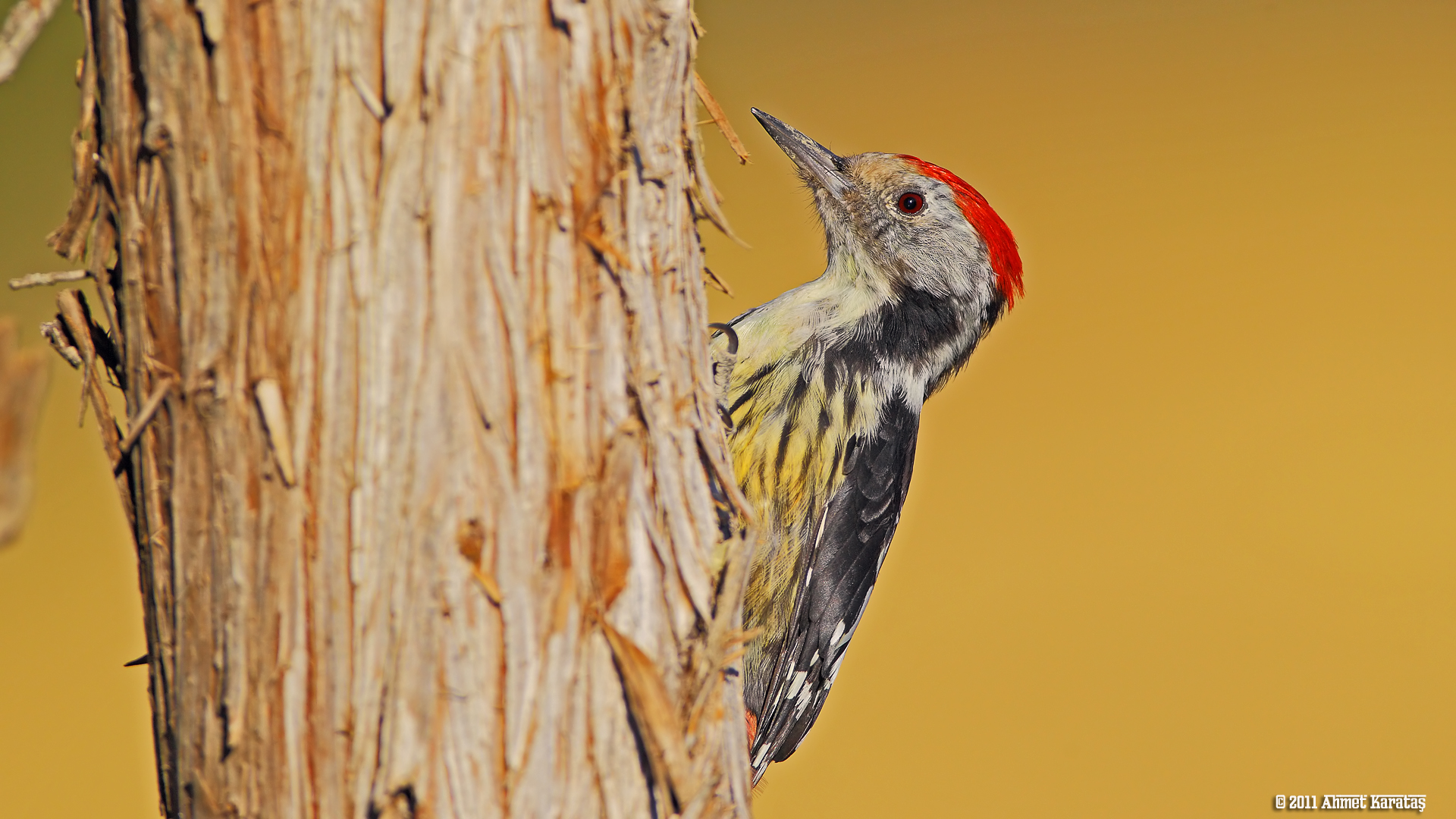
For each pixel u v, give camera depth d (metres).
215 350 2.21
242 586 2.24
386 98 2.18
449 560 2.21
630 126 2.46
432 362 2.20
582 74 2.35
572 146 2.34
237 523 2.23
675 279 2.65
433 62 2.19
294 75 2.17
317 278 2.19
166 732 2.39
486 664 2.24
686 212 2.76
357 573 2.21
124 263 2.28
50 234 2.47
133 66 2.25
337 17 2.16
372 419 2.19
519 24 2.26
